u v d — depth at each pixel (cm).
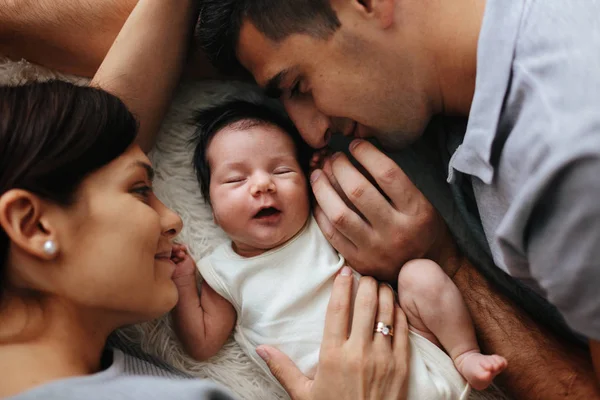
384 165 92
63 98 74
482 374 85
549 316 99
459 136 98
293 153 97
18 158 68
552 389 91
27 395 62
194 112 104
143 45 92
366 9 81
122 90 91
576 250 72
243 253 98
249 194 92
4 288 71
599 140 67
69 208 70
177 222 82
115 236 72
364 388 84
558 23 75
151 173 83
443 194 104
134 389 65
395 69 85
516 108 77
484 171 81
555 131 70
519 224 74
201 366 96
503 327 95
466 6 82
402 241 93
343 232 93
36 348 69
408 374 87
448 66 85
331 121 92
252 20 83
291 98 91
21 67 103
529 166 74
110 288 72
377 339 87
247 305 94
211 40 90
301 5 81
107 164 75
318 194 94
